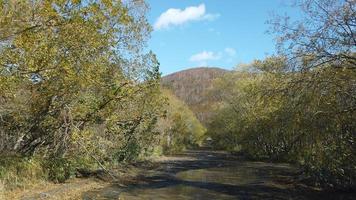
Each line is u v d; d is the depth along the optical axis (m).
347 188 24.95
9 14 15.34
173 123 74.88
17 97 21.25
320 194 24.31
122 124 32.53
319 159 23.58
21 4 15.56
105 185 26.16
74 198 20.92
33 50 17.50
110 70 25.81
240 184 29.28
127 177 30.31
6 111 21.56
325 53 20.22
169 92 76.19
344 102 21.00
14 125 22.97
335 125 21.80
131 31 26.53
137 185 27.55
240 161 53.50
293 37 21.06
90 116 25.67
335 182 25.38
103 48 22.05
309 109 21.78
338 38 19.73
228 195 24.30
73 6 16.66
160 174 34.97
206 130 123.62
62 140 25.20
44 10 15.81
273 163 49.34
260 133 52.75
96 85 23.42
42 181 22.52
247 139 60.94
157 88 31.61
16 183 20.34
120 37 26.17
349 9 19.22
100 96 25.81
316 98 20.98
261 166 44.88
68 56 19.23
